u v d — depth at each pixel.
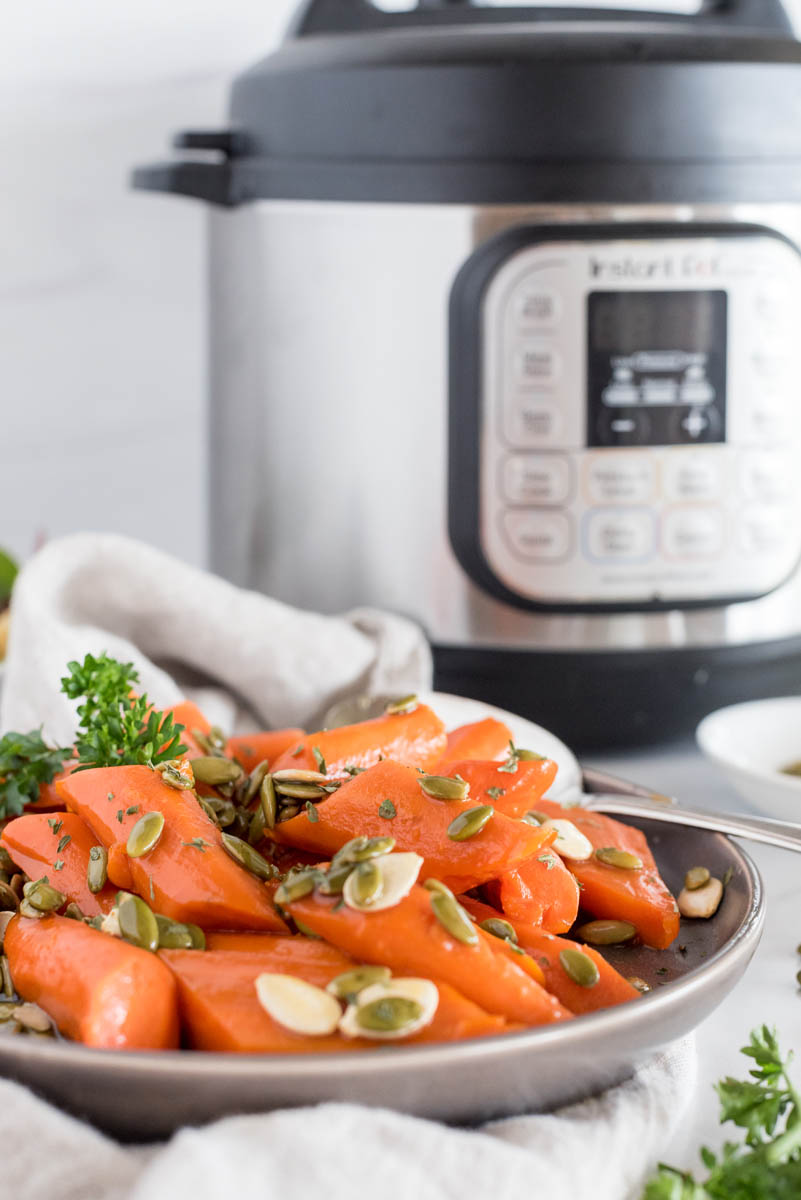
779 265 0.75
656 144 0.72
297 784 0.50
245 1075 0.37
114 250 1.17
